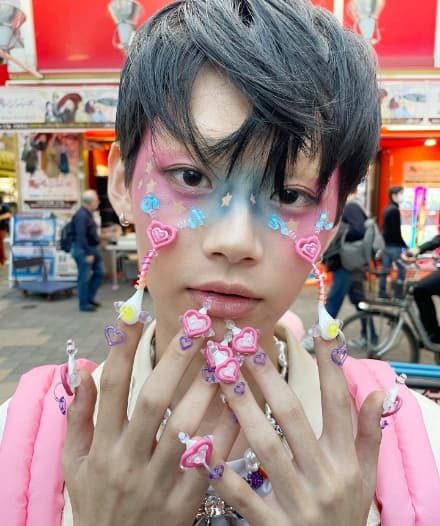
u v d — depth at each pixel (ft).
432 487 2.33
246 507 1.72
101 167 25.39
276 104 1.65
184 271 1.82
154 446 1.82
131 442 1.76
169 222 1.83
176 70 1.74
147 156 1.91
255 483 2.11
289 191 1.83
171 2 1.98
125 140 2.06
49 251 22.89
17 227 22.82
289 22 1.74
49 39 16.46
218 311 1.85
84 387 1.98
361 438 1.99
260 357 1.82
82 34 16.42
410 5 14.55
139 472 1.76
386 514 2.31
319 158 1.81
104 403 1.83
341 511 1.73
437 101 13.48
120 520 1.77
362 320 12.66
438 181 25.71
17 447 2.45
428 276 11.43
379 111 2.11
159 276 1.89
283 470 1.72
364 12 12.74
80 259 18.30
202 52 1.72
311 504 1.72
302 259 1.89
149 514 1.77
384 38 14.89
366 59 2.02
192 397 1.79
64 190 23.07
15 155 22.80
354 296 13.38
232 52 1.66
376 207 26.91
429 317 11.46
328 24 1.91
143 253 2.00
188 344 1.77
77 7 16.14
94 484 1.79
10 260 22.99
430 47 14.80
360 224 13.12
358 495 1.80
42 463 2.39
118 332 1.84
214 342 1.83
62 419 2.56
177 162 1.79
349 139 1.87
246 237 1.71
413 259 12.94
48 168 22.88
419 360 12.10
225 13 1.74
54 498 2.32
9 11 13.37
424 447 2.49
